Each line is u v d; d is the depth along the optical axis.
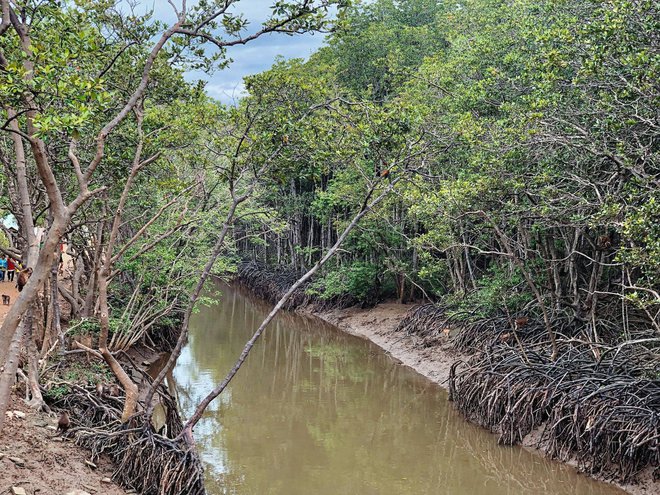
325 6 11.14
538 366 16.53
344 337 32.44
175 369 24.62
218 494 13.79
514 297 21.73
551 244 20.27
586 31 13.30
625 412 13.19
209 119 13.79
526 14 20.41
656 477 12.62
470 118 17.83
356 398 21.55
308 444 17.09
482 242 24.36
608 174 16.06
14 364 10.13
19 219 13.48
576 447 14.34
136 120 14.21
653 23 12.47
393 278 35.72
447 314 25.03
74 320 17.19
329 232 39.50
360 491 14.06
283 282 43.53
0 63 8.84
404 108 13.69
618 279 19.48
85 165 14.67
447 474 15.05
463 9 33.75
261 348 29.89
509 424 16.05
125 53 13.16
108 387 14.22
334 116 13.66
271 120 12.84
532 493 13.86
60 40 10.47
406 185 21.38
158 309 21.36
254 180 13.30
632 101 13.48
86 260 20.81
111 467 11.41
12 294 25.83
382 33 36.31
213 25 12.16
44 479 9.88
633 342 14.42
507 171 17.06
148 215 20.38
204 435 17.69
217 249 12.59
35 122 7.80
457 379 20.78
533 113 14.27
